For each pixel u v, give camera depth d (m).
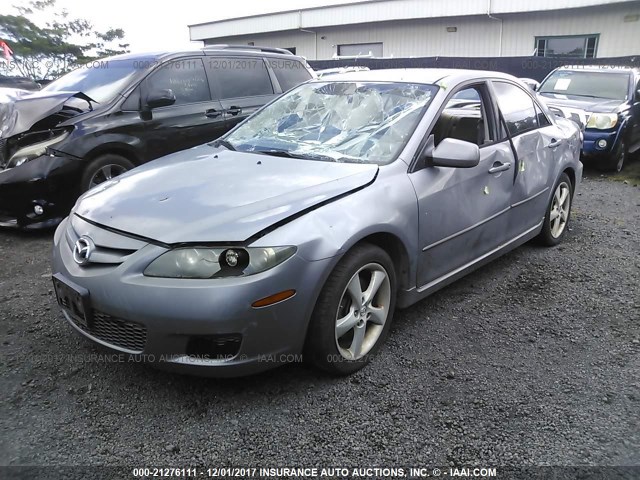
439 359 3.16
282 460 2.36
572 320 3.69
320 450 2.42
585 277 4.44
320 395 2.80
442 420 2.62
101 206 2.91
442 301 3.96
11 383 2.88
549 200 4.82
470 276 4.44
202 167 3.30
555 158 4.77
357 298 2.89
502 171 3.96
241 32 25.77
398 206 3.06
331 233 2.68
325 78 4.23
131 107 5.73
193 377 2.95
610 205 6.92
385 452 2.41
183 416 2.63
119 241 2.63
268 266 2.48
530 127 4.51
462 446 2.45
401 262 3.21
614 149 8.80
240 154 3.53
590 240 5.39
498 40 19.59
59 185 5.23
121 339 2.63
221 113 6.41
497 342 3.38
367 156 3.32
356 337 2.96
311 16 23.25
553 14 18.33
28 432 2.51
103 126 5.47
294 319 2.60
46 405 2.70
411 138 3.34
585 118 8.85
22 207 5.18
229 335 2.47
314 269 2.60
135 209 2.79
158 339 2.49
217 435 2.51
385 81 3.89
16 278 4.34
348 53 23.45
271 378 2.94
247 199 2.77
